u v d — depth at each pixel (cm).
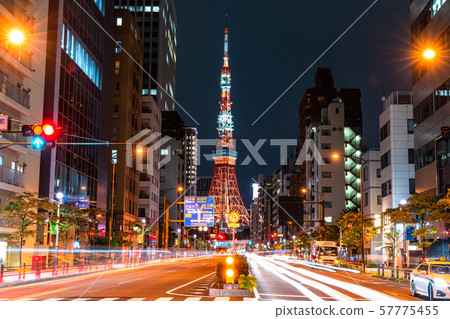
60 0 5969
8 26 4653
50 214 5094
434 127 5519
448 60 5150
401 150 7294
